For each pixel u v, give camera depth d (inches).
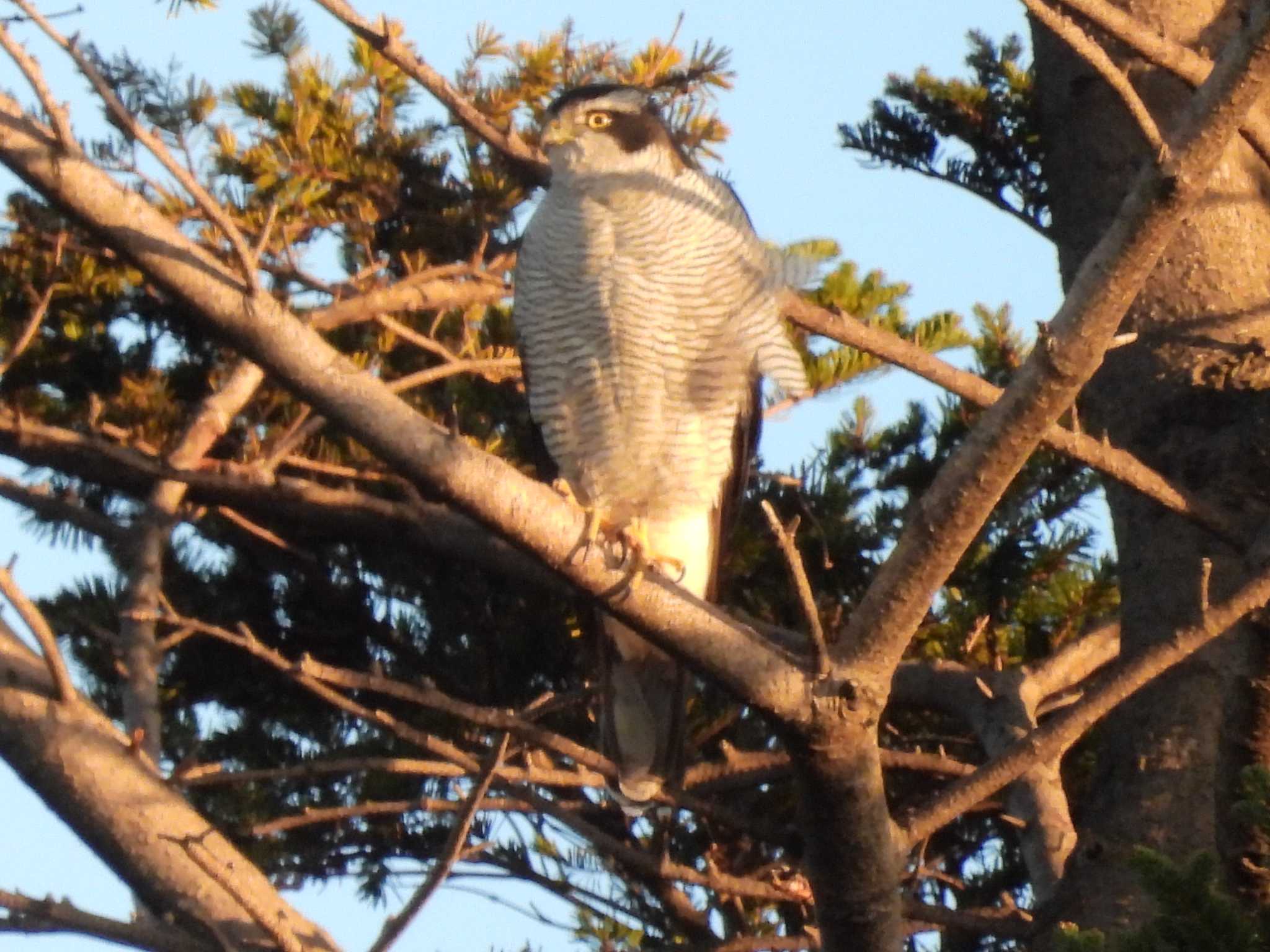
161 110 476.1
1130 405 388.5
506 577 471.2
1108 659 432.5
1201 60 315.3
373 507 462.3
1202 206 398.3
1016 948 421.1
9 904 240.4
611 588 253.3
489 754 262.2
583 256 396.8
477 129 351.6
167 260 228.1
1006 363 524.4
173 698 503.8
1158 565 370.0
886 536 498.6
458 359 423.5
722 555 427.8
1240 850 272.7
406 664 507.8
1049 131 444.5
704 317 393.4
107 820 262.5
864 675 255.6
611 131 404.8
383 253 522.0
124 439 455.2
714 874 352.5
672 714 388.5
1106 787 355.6
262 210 470.0
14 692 267.1
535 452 438.3
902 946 273.7
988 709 410.9
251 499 463.8
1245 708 274.5
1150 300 394.3
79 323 517.0
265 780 438.3
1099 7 311.1
